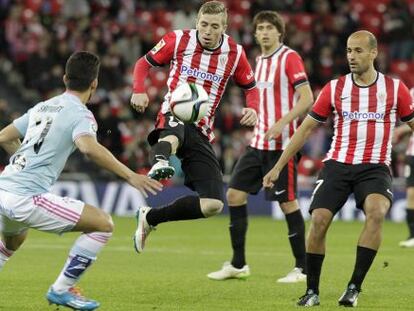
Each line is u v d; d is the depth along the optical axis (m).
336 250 38.69
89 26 68.75
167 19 74.12
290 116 28.38
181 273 30.02
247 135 60.47
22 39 67.12
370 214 22.27
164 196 57.28
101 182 58.03
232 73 24.80
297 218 28.95
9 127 20.52
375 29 78.19
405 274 29.98
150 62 24.45
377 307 22.75
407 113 23.00
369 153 22.80
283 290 26.03
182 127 23.72
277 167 23.34
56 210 19.50
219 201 23.75
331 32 74.25
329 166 23.08
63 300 19.92
